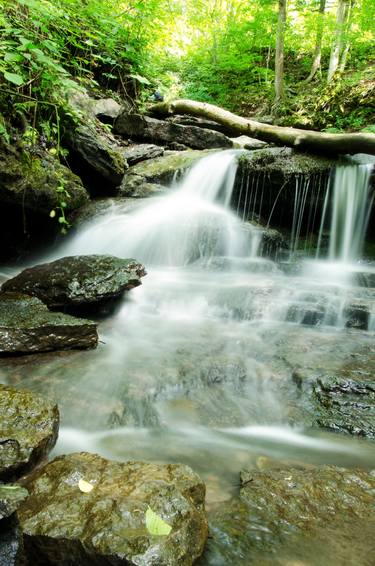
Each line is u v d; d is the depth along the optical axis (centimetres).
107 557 142
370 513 189
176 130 977
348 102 1138
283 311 463
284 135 807
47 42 412
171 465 197
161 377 318
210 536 171
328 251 761
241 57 1517
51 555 152
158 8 987
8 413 219
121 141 934
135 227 671
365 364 345
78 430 257
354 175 727
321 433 273
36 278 445
